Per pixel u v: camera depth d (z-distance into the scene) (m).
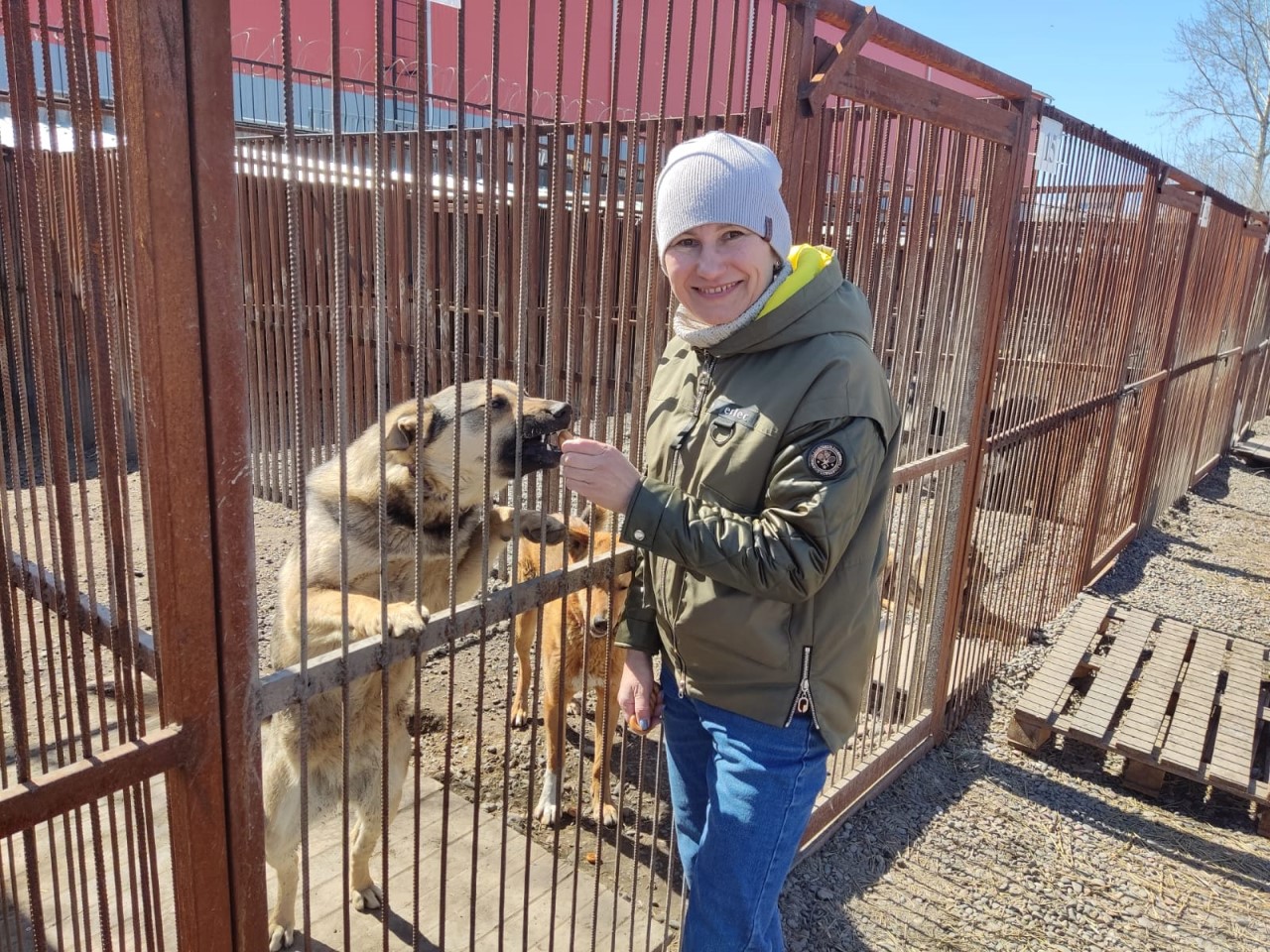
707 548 1.79
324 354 6.68
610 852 3.65
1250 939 3.48
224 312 1.32
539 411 2.48
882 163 3.02
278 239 6.89
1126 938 3.45
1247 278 11.52
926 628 4.39
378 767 2.87
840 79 2.55
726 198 1.80
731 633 1.96
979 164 3.76
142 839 1.59
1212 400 11.12
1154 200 6.26
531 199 1.77
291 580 2.74
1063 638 5.48
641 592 2.34
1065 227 4.83
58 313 1.47
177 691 1.42
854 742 3.97
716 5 2.07
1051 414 5.27
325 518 2.71
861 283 2.95
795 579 1.78
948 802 4.25
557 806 2.42
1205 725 4.59
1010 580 5.35
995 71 3.43
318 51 9.93
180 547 1.35
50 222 1.45
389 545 2.74
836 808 3.88
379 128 1.43
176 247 1.25
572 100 9.91
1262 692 5.09
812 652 1.98
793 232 2.58
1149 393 7.68
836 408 1.78
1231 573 8.00
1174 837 4.12
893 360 3.29
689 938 2.18
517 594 2.00
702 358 2.05
